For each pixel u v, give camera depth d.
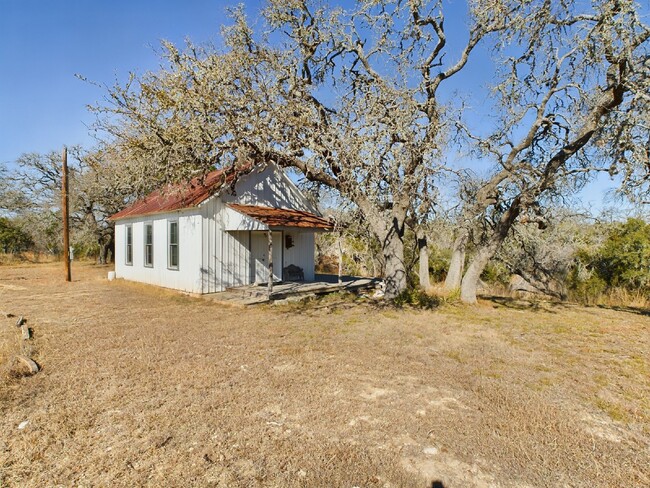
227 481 3.03
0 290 14.51
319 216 16.89
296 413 4.18
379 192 9.71
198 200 12.83
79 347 6.67
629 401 4.62
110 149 11.70
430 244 19.28
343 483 3.01
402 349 6.72
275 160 11.13
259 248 14.74
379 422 3.99
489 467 3.23
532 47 10.29
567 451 3.48
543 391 4.89
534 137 11.53
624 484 3.02
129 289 14.73
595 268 15.55
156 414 4.13
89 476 3.09
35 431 3.77
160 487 2.96
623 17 8.01
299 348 6.70
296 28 10.55
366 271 20.41
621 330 8.38
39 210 26.75
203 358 6.08
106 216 26.55
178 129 9.74
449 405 4.42
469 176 12.57
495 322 9.13
